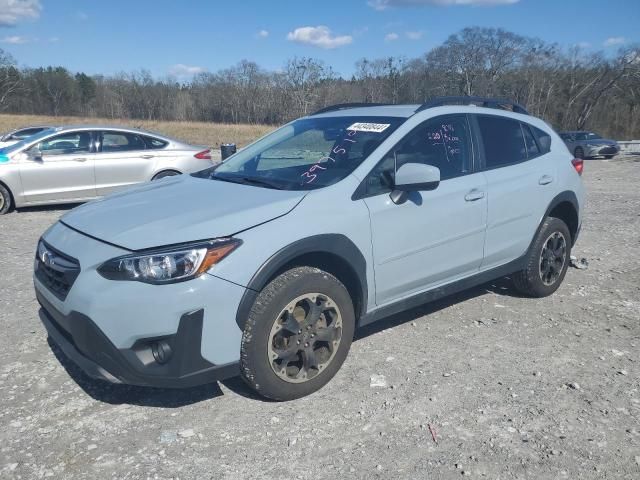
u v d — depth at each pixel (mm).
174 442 3064
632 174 18750
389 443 3066
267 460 2920
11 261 6586
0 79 78000
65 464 2881
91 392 3582
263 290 3260
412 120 4203
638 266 6570
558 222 5230
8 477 2773
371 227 3697
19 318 4781
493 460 2928
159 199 3707
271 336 3264
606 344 4359
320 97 64875
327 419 3289
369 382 3709
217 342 3102
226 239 3117
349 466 2877
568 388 3664
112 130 10016
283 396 3412
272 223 3289
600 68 62812
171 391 3598
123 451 2988
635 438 3125
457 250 4316
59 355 4094
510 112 5141
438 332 4531
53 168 9555
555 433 3166
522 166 4898
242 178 4059
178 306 2963
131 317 2955
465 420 3289
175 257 2992
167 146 10336
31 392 3578
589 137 28422
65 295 3229
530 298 5355
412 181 3662
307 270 3412
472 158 4523
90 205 3887
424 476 2805
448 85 57500
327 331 3525
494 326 4672
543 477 2805
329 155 4066
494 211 4547
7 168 9383
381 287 3854
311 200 3504
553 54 63562
